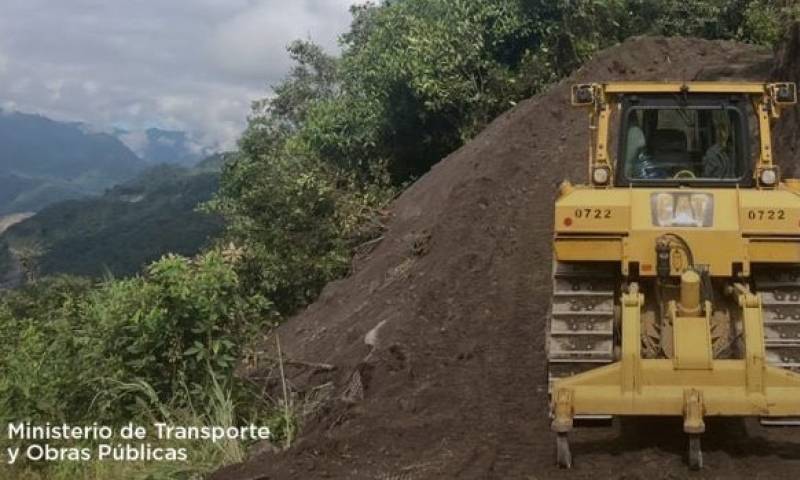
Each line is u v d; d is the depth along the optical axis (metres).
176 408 9.55
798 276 7.60
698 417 6.77
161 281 10.02
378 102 19.48
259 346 12.50
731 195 7.49
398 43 19.75
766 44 18.28
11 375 10.42
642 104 8.20
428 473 7.34
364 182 18.56
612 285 7.74
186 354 9.77
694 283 7.06
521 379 9.58
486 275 11.88
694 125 8.16
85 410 10.03
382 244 15.77
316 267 15.60
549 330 8.02
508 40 19.58
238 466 7.98
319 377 11.20
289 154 18.06
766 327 7.49
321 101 22.92
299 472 7.63
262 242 15.91
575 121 15.39
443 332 10.83
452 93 18.77
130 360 9.98
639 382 6.95
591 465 7.19
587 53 18.91
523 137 15.28
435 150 19.72
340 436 8.36
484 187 13.90
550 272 11.71
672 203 7.49
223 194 20.22
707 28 19.91
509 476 7.11
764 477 6.72
